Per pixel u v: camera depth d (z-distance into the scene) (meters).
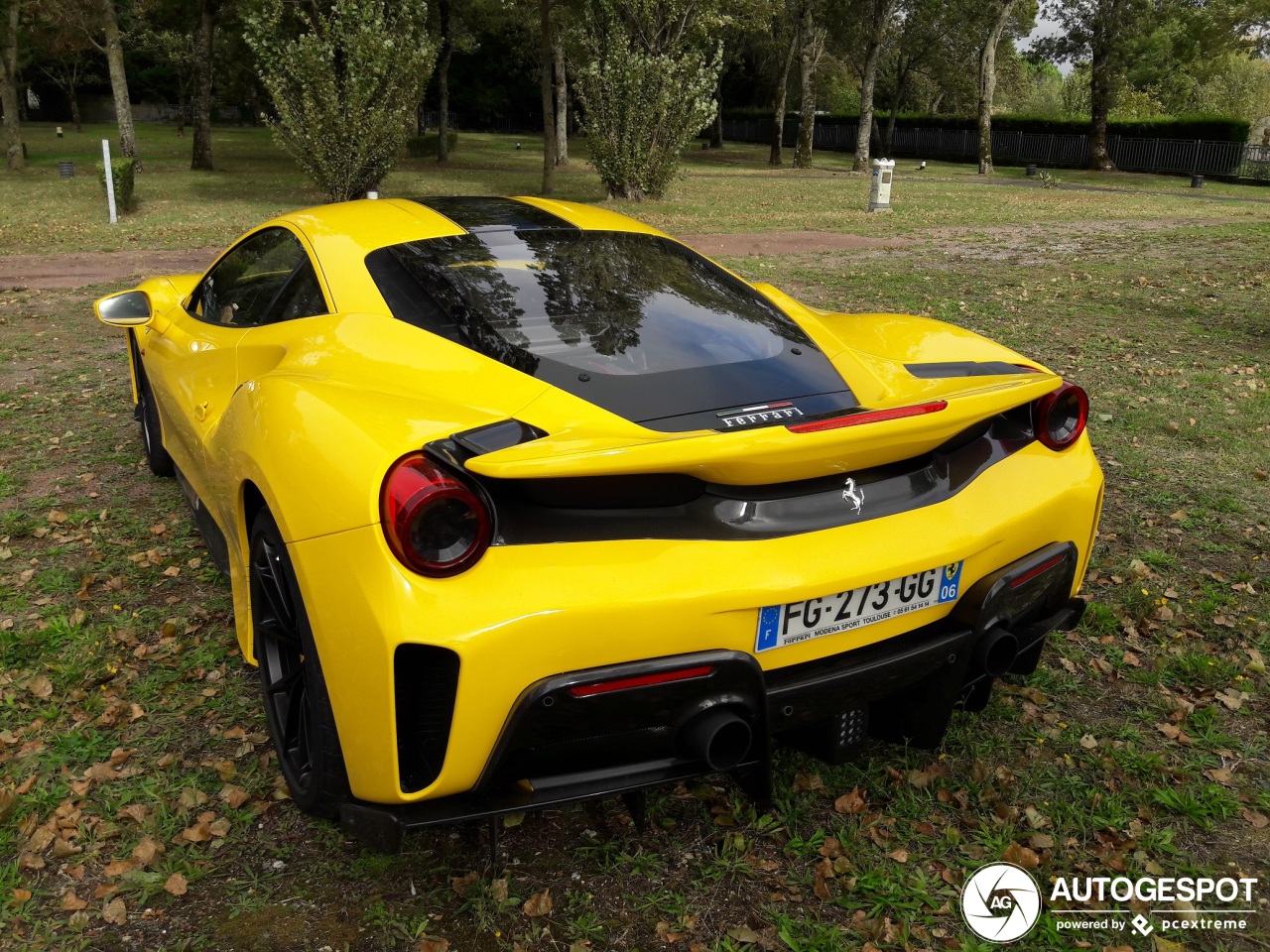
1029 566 2.34
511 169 37.12
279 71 23.09
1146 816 2.43
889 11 38.53
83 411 5.97
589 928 2.06
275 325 2.90
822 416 2.26
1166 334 8.16
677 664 1.89
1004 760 2.65
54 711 2.83
